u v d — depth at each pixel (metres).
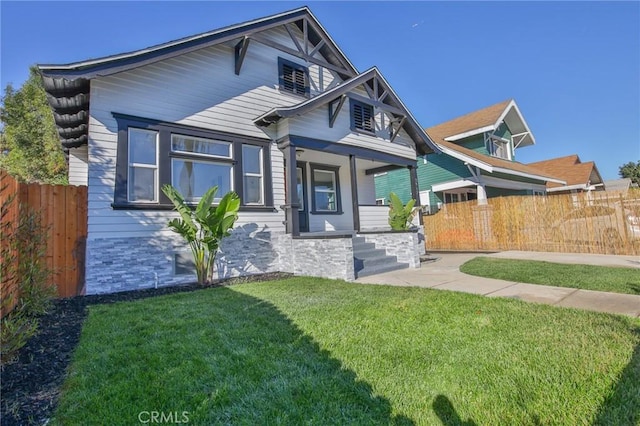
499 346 3.02
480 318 3.85
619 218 10.14
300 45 9.90
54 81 5.98
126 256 6.18
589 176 20.53
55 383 2.55
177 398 2.28
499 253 11.52
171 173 6.87
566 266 7.71
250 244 7.79
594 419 1.99
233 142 7.84
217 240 6.47
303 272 7.69
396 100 10.68
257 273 7.81
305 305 4.59
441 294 5.11
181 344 3.21
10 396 2.35
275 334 3.45
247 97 8.23
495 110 16.89
